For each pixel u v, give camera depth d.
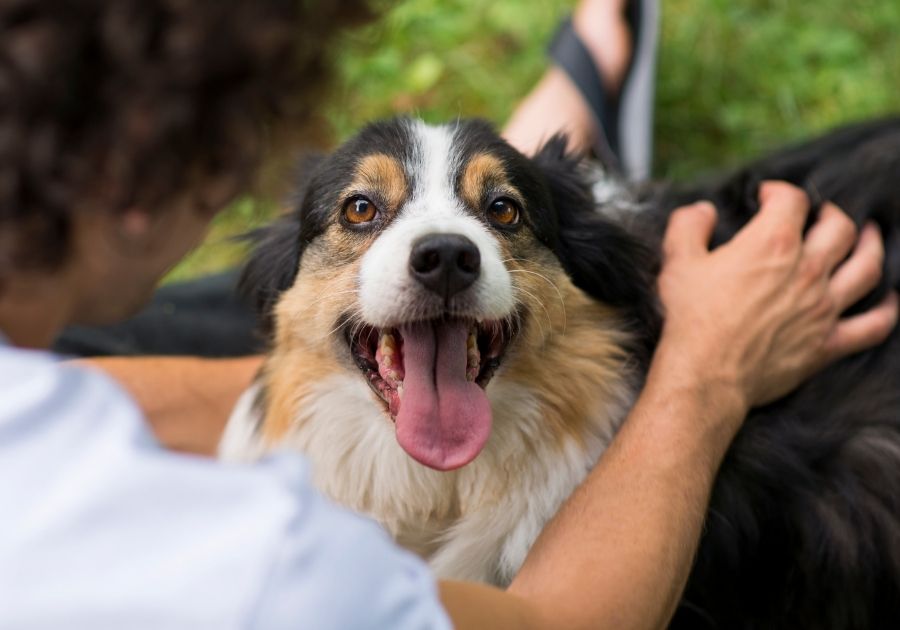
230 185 1.22
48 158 1.06
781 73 4.51
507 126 4.03
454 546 2.44
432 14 4.77
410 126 2.46
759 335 2.25
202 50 1.07
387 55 4.52
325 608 1.07
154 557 1.04
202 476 1.09
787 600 2.43
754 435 2.43
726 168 3.43
